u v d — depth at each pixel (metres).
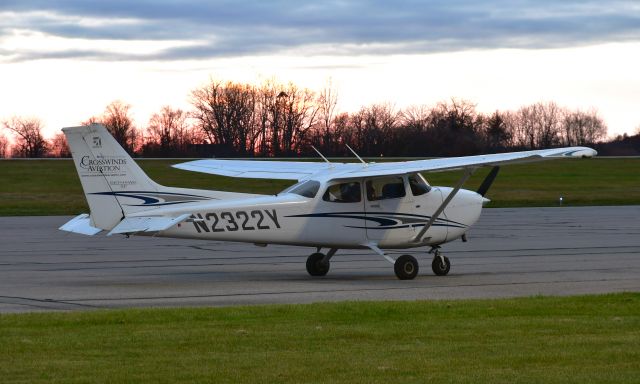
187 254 29.20
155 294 19.62
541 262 26.58
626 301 17.45
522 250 30.42
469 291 20.12
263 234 21.34
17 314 15.85
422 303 17.14
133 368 11.64
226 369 11.59
